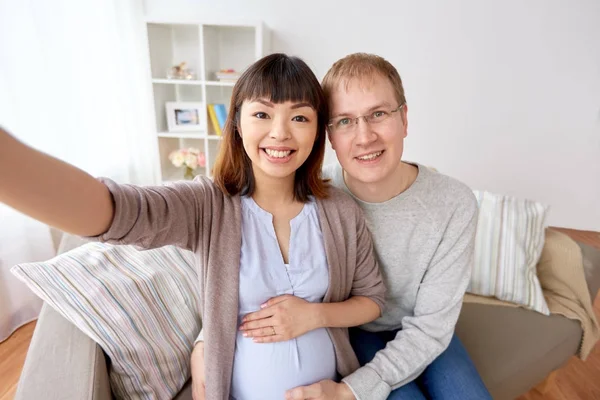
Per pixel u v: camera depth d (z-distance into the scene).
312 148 0.83
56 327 0.82
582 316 1.32
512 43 2.60
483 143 2.86
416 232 0.94
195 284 1.04
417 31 2.58
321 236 0.85
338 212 0.88
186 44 2.54
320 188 0.88
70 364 0.74
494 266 1.40
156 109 2.39
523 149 2.85
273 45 2.60
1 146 0.42
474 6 2.52
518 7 2.51
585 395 1.45
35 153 0.46
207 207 0.76
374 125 0.82
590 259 1.40
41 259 1.75
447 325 0.92
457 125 2.82
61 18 1.79
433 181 0.95
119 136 2.23
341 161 0.88
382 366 0.86
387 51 2.63
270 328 0.76
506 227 1.41
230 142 0.80
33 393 0.66
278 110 0.73
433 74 2.69
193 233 0.74
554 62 2.63
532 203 1.46
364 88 0.80
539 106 2.74
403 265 0.98
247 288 0.77
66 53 1.83
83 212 0.50
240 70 2.60
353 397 0.81
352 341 1.07
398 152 0.86
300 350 0.81
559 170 2.89
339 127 0.85
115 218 0.53
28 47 1.60
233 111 0.78
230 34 2.54
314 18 2.54
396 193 0.94
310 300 0.84
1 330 1.60
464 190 0.95
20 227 1.62
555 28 2.55
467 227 0.93
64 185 0.47
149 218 0.60
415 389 0.90
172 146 2.70
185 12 2.49
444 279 0.94
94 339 0.81
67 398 0.66
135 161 2.45
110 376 0.86
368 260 0.93
